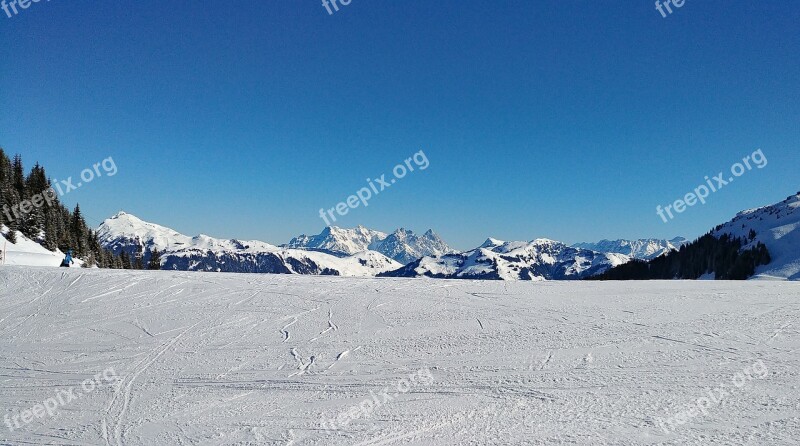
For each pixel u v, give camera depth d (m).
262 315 15.88
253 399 9.17
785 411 7.60
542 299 17.61
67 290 19.95
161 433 7.86
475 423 7.66
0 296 19.34
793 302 15.73
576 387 9.03
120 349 12.80
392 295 18.72
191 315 16.02
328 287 20.44
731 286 19.73
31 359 12.18
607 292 18.89
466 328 13.72
